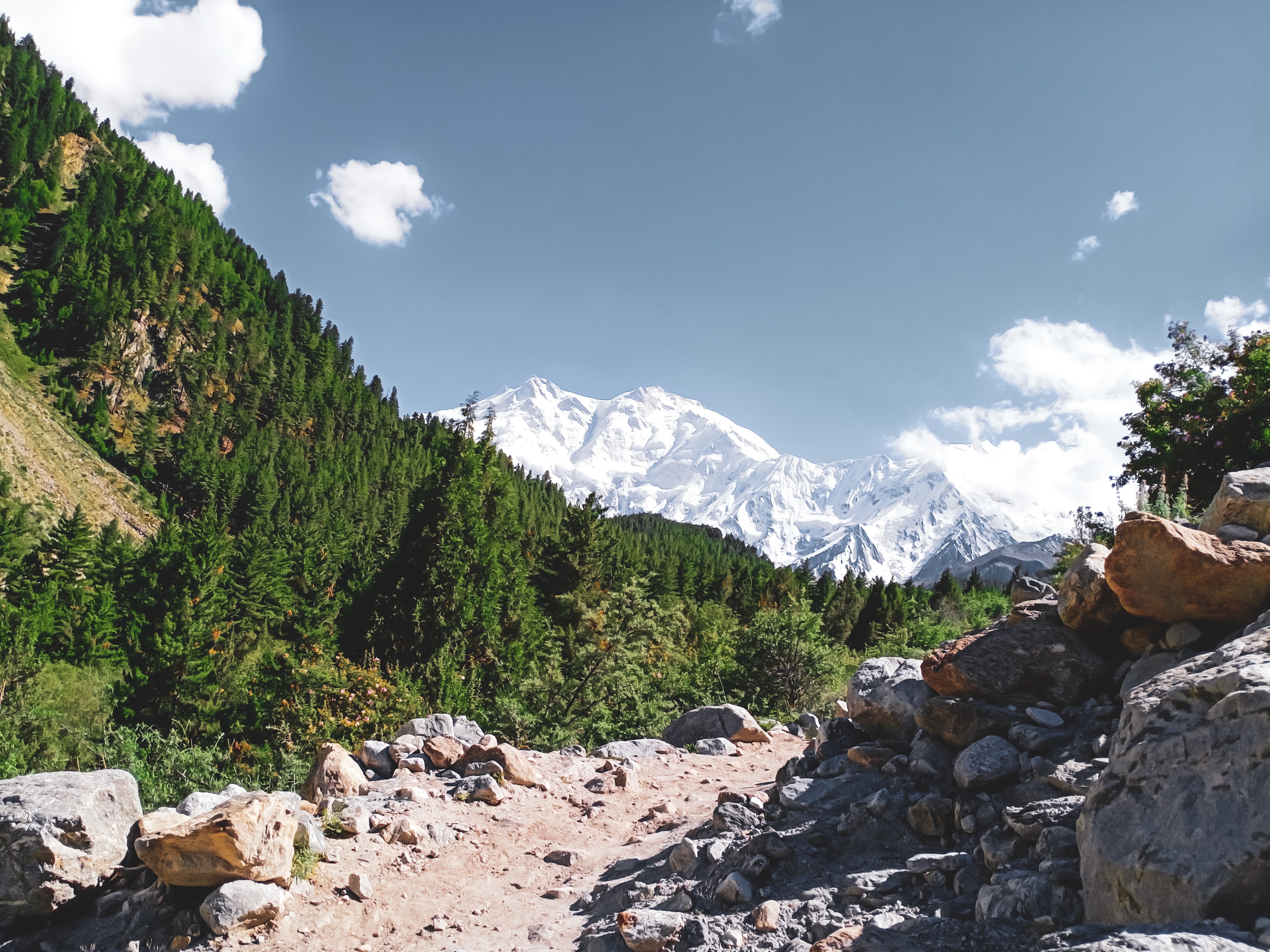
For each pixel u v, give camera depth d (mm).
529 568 37531
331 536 84000
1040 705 6121
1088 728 5680
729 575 92062
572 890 6746
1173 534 5480
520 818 8398
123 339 177875
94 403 154625
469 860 7254
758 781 10461
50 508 108438
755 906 5156
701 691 20953
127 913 5484
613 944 5094
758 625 21234
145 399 173250
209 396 185625
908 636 28094
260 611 49375
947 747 6367
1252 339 15828
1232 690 3672
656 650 21734
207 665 26953
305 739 13805
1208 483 14734
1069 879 4070
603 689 17734
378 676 15367
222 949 5164
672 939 4875
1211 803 3438
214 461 147875
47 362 164750
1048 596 7805
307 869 6160
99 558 62188
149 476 143750
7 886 5336
